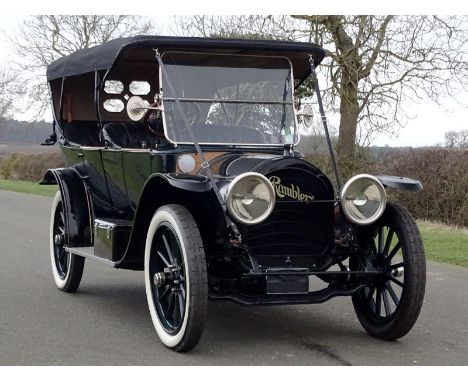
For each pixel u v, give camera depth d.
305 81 7.00
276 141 6.16
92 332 5.80
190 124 5.97
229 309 6.75
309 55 6.27
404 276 5.32
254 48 6.10
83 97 7.77
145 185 5.32
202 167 5.46
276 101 6.26
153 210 5.60
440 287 7.98
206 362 4.98
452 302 7.22
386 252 5.59
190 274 4.91
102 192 6.91
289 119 6.25
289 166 5.23
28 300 7.03
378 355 5.22
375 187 5.25
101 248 6.28
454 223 15.07
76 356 5.11
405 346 5.49
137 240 5.76
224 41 6.00
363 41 17.28
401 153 16.19
